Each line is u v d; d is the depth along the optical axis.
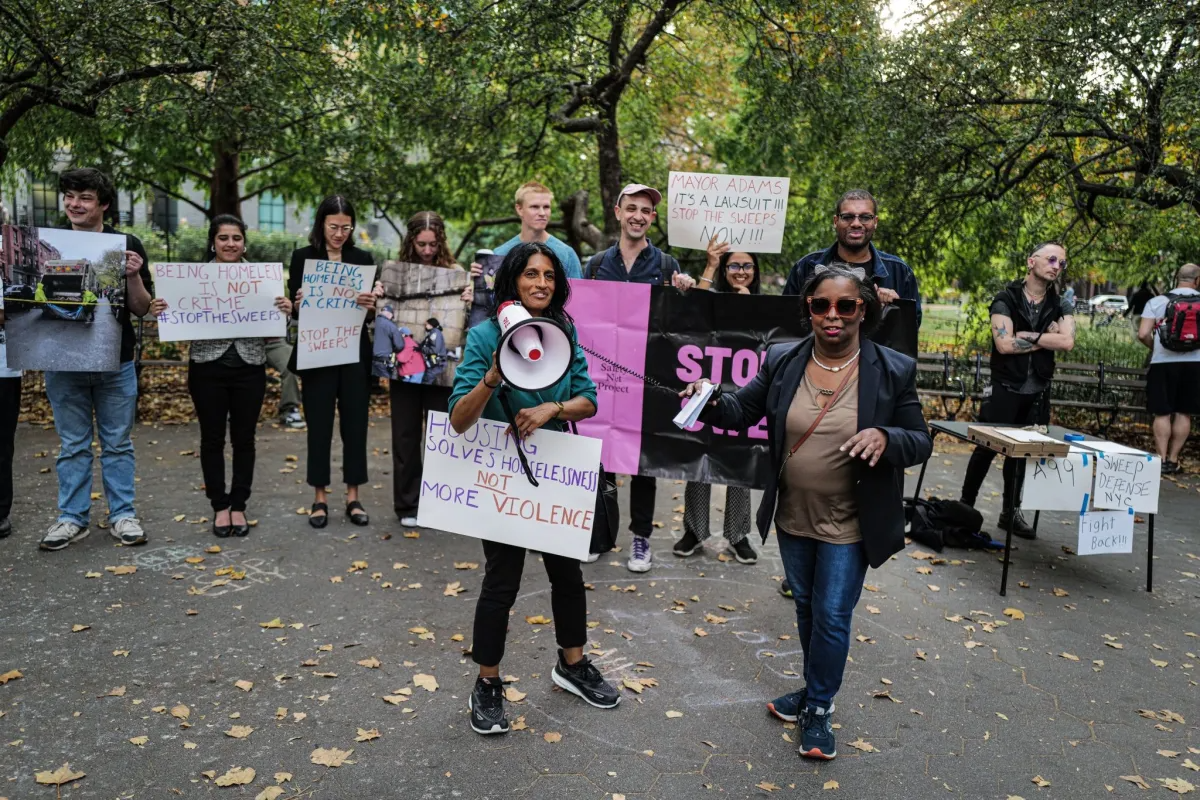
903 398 2.99
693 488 5.23
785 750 3.19
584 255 12.72
